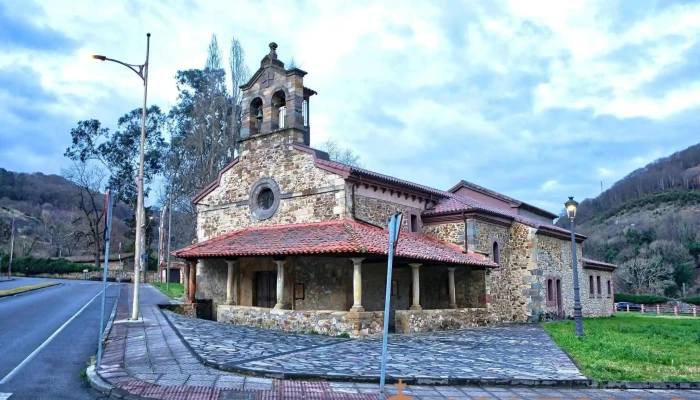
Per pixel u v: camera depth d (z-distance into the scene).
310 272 21.03
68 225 83.38
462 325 21.86
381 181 22.64
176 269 62.53
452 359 12.70
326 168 21.77
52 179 115.56
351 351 13.56
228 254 20.44
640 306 53.44
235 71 41.72
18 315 20.42
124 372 10.07
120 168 61.19
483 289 24.16
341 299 20.11
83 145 61.88
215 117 43.16
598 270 36.66
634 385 10.41
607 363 12.64
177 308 23.86
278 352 12.83
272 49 24.81
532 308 26.12
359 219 21.61
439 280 24.80
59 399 8.48
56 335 15.44
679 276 67.94
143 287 45.66
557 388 10.15
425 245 22.23
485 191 34.28
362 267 21.83
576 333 18.27
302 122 23.62
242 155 25.20
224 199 25.69
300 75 23.94
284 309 19.25
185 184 48.16
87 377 9.91
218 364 10.52
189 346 12.95
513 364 12.19
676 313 44.62
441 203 26.77
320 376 9.77
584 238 33.00
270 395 8.46
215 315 24.30
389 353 13.37
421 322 19.62
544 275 27.36
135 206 62.03
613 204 114.88
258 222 23.89
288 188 23.02
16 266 66.12
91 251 82.06
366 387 9.37
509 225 27.36
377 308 22.05
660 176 115.31
